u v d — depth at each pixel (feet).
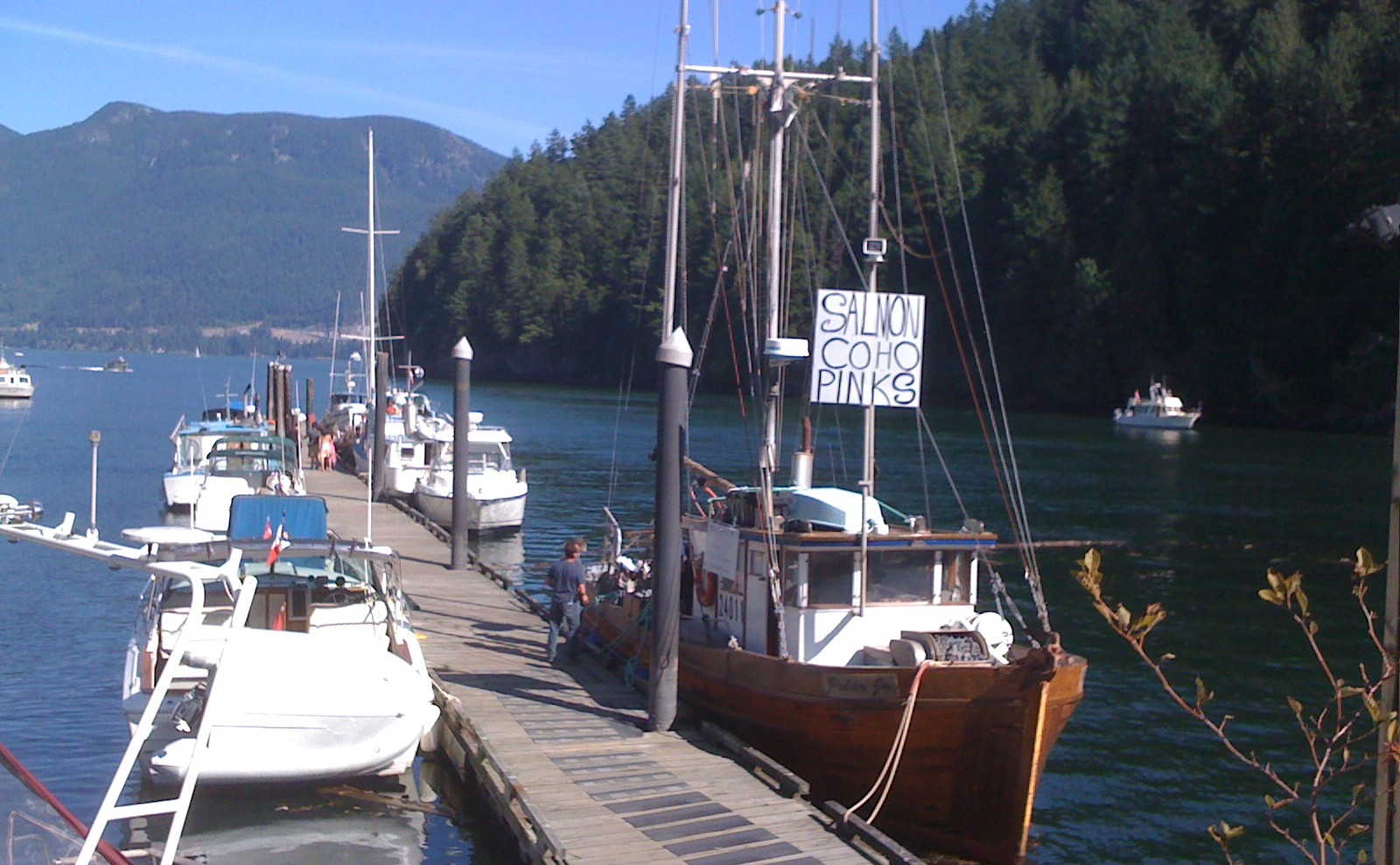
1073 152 317.22
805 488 49.75
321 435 166.81
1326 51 267.59
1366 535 112.88
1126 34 369.09
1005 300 309.83
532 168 533.14
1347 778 51.06
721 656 47.50
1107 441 220.84
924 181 287.69
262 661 40.45
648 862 34.73
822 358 45.47
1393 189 234.79
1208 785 50.34
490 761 42.57
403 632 52.16
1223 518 123.65
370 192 127.24
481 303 487.61
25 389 316.60
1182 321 281.74
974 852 42.04
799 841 36.40
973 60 388.78
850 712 42.60
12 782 27.53
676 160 61.46
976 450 197.98
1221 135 274.57
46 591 83.10
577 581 59.11
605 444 207.10
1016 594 87.40
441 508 116.88
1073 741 55.62
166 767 39.19
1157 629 76.89
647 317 401.08
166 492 119.03
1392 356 231.30
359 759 41.14
